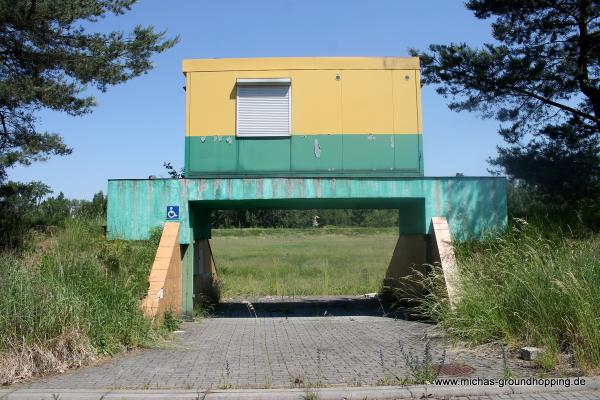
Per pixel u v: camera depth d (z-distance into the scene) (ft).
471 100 57.26
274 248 148.66
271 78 49.08
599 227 45.14
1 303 26.91
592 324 25.49
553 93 55.47
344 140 48.91
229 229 234.17
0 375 23.88
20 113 48.67
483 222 45.83
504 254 37.04
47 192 50.62
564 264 30.91
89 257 37.45
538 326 28.22
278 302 61.52
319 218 289.53
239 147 48.78
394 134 49.11
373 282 73.82
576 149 55.52
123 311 32.27
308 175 48.52
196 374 24.89
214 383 23.18
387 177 45.57
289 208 55.88
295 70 49.47
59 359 26.16
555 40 55.31
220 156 48.70
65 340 26.89
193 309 46.52
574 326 26.61
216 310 54.60
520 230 43.04
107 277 35.04
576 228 45.11
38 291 28.45
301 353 29.94
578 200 53.72
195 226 50.29
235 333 37.76
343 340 34.09
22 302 27.27
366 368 25.77
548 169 54.24
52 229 45.78
